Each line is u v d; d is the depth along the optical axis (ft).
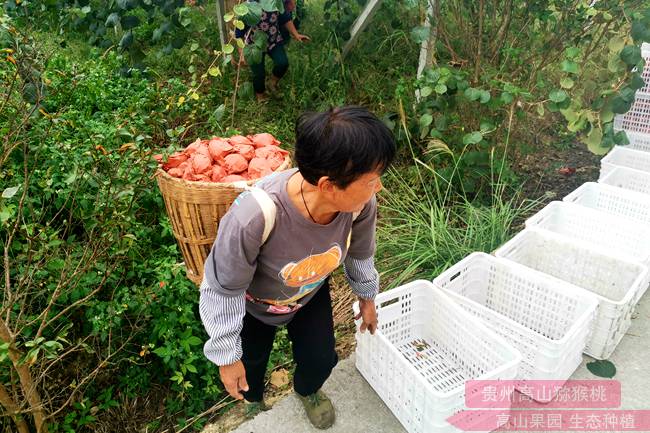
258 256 4.79
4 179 8.64
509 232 11.36
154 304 8.39
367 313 6.51
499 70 13.03
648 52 13.00
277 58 14.57
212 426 7.76
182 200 6.95
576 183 13.26
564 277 9.48
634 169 11.61
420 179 12.20
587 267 9.13
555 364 7.16
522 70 12.96
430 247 10.13
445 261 10.00
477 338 7.43
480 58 12.82
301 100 14.67
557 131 15.39
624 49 10.46
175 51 16.47
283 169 7.24
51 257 7.47
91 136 8.84
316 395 7.20
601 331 7.95
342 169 3.87
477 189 12.76
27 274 6.95
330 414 7.18
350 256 5.81
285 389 8.25
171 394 8.73
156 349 8.14
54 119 7.13
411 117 12.94
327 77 15.33
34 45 7.91
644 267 8.38
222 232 4.50
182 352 8.45
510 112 11.55
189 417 8.34
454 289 8.71
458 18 12.98
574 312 8.04
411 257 9.98
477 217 10.56
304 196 4.44
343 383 7.82
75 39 16.99
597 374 8.00
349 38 15.11
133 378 8.62
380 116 13.97
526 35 13.64
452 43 14.20
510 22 13.12
